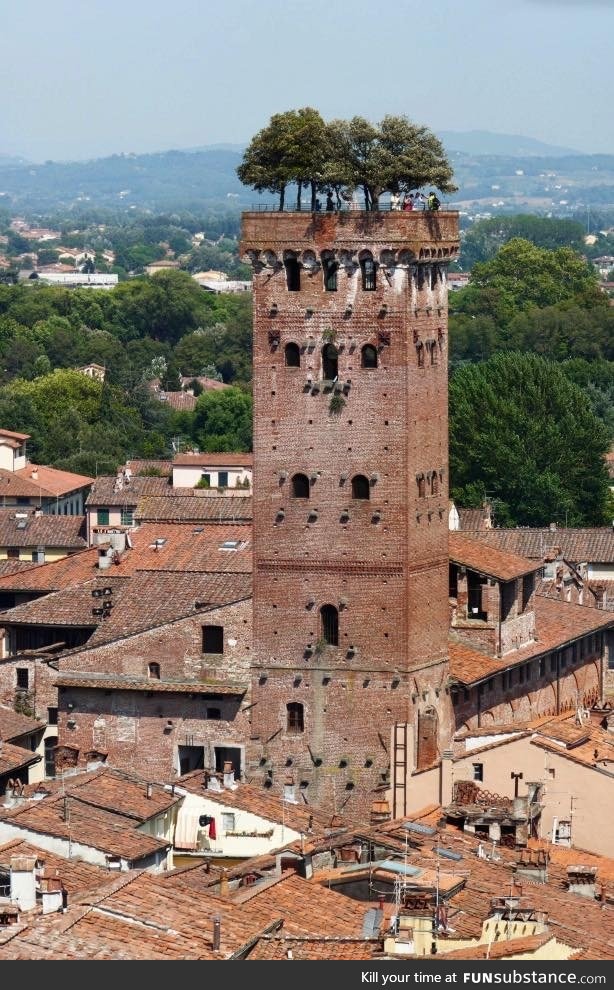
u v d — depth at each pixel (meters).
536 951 150.00
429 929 156.50
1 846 185.38
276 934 156.88
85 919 153.25
